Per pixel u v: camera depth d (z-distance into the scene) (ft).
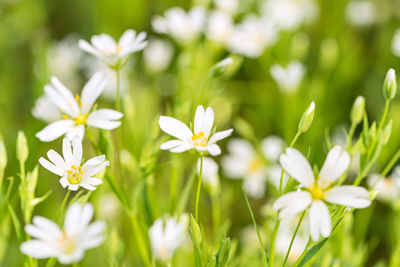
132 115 1.26
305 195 1.04
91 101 1.15
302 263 1.11
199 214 1.49
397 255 1.27
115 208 1.44
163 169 1.54
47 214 1.45
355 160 1.50
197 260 1.11
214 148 1.07
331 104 1.77
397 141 1.52
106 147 1.17
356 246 1.44
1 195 1.18
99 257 1.39
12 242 1.43
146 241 1.28
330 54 1.71
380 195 1.33
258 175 1.61
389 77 1.13
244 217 1.66
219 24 1.54
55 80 1.16
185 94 1.46
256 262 1.31
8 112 1.80
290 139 1.60
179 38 1.48
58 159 1.08
